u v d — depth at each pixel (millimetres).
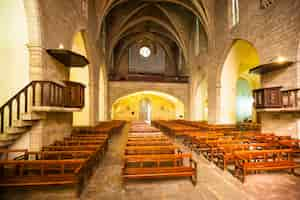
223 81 13484
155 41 26078
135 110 27453
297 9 6762
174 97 21906
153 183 4281
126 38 24641
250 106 21109
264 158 5016
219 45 13391
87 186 4141
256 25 9180
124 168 4125
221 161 5715
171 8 19078
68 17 7594
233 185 4199
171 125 13281
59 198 3607
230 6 11984
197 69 19453
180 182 4352
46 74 5781
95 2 12797
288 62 6863
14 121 4762
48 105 5160
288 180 4469
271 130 8359
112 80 20812
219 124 13031
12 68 5621
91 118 11883
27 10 5246
